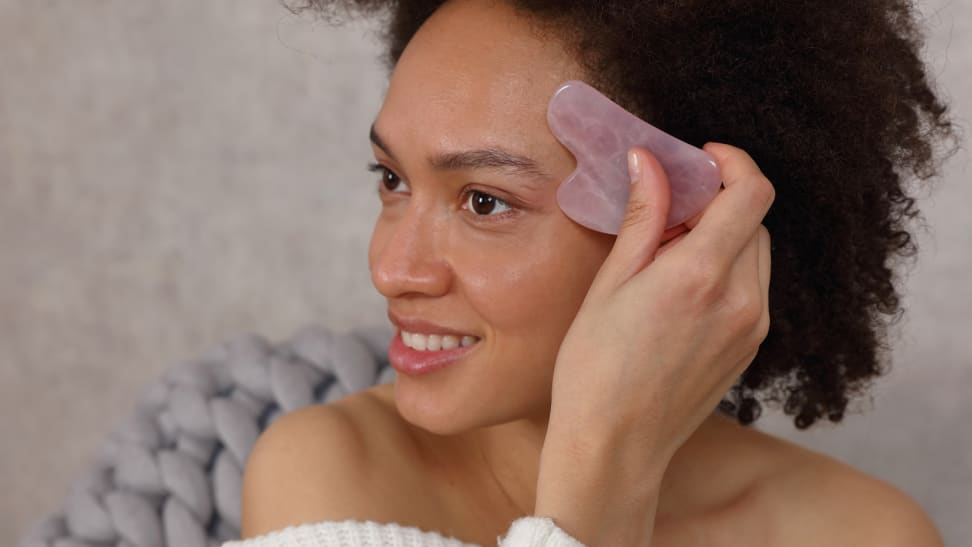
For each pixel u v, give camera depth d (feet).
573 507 2.45
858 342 2.96
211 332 5.34
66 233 5.38
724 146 2.54
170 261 5.32
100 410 5.54
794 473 3.08
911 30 2.90
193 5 5.00
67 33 5.15
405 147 2.57
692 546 2.96
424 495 2.86
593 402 2.44
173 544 3.33
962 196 4.47
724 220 2.45
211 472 3.45
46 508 5.71
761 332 2.51
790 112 2.68
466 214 2.58
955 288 4.57
